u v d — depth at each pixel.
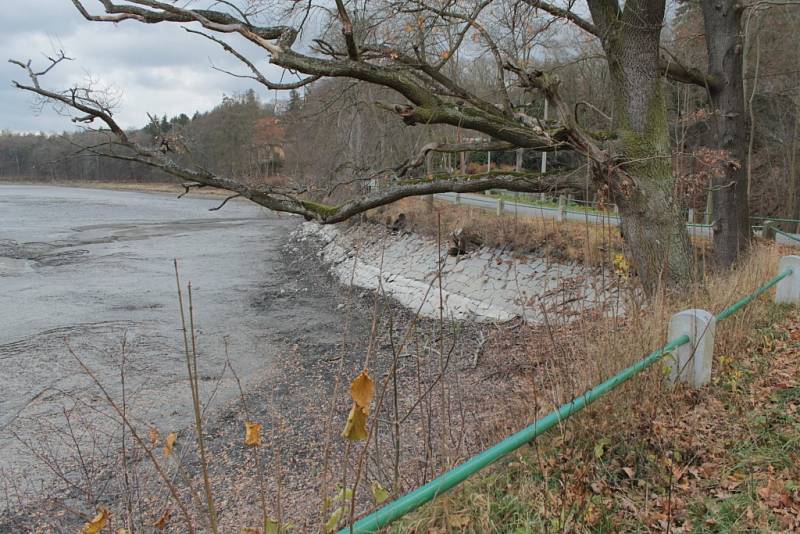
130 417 7.84
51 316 15.83
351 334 13.69
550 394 3.96
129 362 11.82
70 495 6.31
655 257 7.37
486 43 9.33
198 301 17.97
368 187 11.58
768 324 6.23
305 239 33.38
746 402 4.12
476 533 2.75
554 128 8.13
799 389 4.23
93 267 24.45
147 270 23.88
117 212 52.56
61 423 8.76
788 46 21.67
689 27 18.30
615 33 8.45
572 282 6.18
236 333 14.23
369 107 13.75
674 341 4.00
